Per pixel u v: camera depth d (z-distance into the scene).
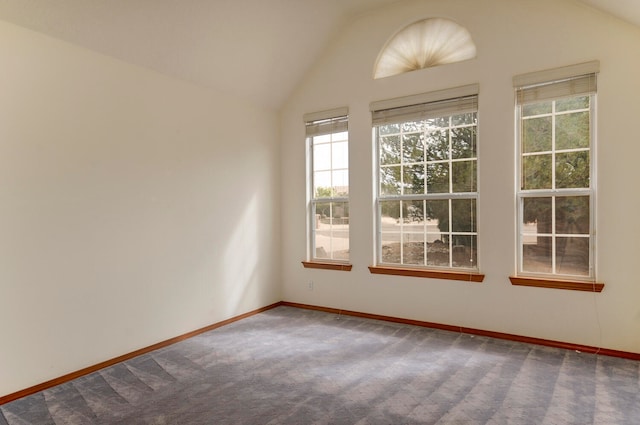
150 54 3.32
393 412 2.35
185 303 3.74
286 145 4.88
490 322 3.62
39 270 2.72
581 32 3.20
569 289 3.26
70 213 2.90
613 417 2.25
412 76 3.97
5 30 2.56
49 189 2.78
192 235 3.82
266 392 2.63
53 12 2.67
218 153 4.10
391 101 4.07
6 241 2.57
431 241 3.97
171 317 3.61
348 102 4.38
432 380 2.75
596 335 3.19
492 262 3.61
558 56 3.29
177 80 3.68
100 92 3.08
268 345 3.51
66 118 2.87
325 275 4.61
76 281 2.93
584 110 3.26
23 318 2.64
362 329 3.92
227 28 3.51
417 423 2.23
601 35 3.13
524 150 3.50
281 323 4.17
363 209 4.30
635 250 3.05
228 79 4.05
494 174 3.58
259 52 3.97
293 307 4.85
